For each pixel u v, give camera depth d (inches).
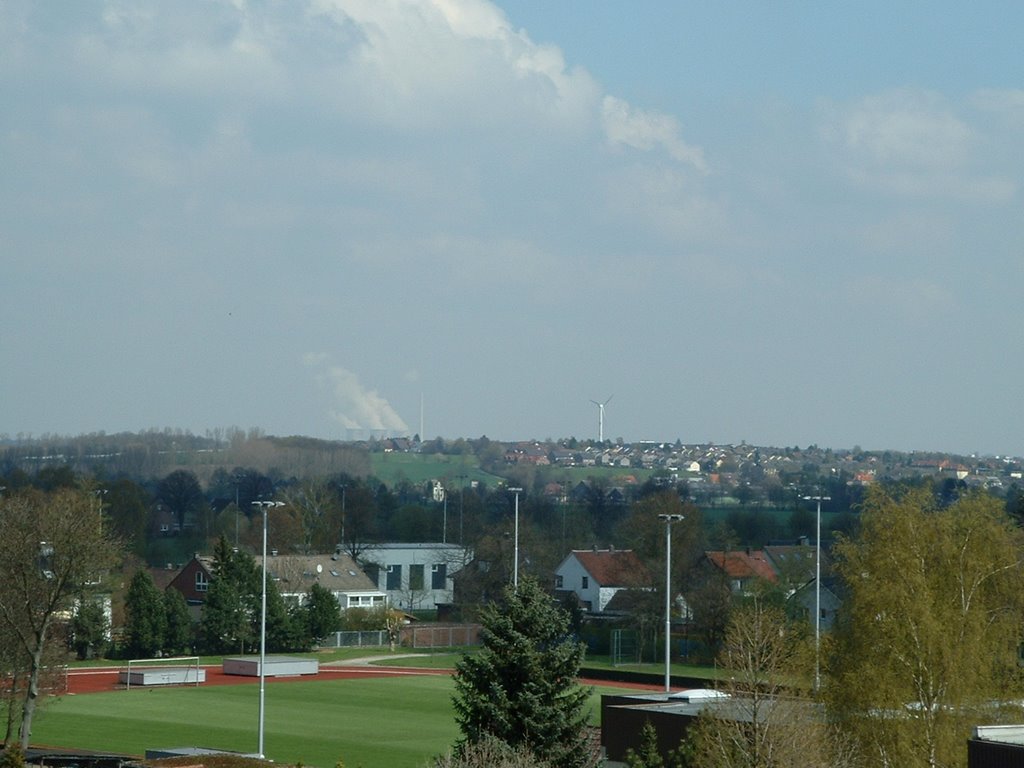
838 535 2536.9
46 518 2970.0
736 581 5949.8
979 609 2333.9
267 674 5027.1
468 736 2062.0
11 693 2979.8
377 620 6309.1
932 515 2423.7
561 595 6220.5
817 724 2043.6
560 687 2092.8
